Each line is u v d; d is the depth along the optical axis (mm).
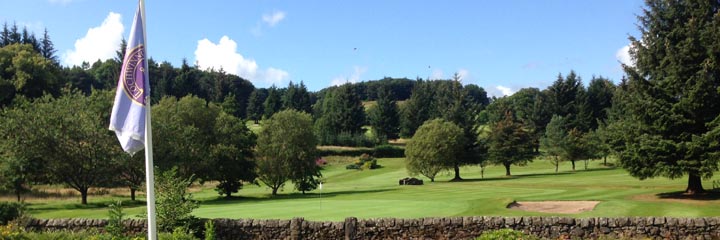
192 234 14023
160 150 38250
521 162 62500
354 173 73188
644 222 14609
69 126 35031
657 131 27438
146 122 9594
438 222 15219
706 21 26781
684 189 31734
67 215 24375
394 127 103812
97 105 40781
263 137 47875
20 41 94312
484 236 11469
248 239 15516
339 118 103750
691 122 26297
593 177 49594
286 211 23125
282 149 46844
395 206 24422
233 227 15555
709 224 14297
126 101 9594
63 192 43562
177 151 39281
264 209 24516
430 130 58312
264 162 47625
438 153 56688
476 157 61875
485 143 63438
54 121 35219
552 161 67375
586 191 33812
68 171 35344
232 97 110500
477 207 23297
